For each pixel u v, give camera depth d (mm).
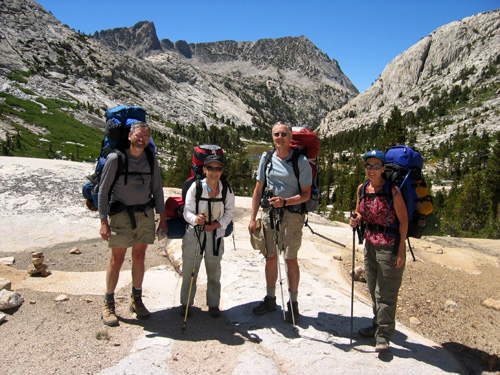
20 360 3014
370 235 3600
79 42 168750
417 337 4094
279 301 4551
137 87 178000
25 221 8078
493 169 36844
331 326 4023
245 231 8531
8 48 135500
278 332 3775
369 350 3590
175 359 3207
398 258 3400
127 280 5121
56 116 104375
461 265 7117
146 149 3781
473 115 163375
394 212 3424
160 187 3945
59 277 5129
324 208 42469
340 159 140875
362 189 3654
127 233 3691
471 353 4000
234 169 71375
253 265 5902
